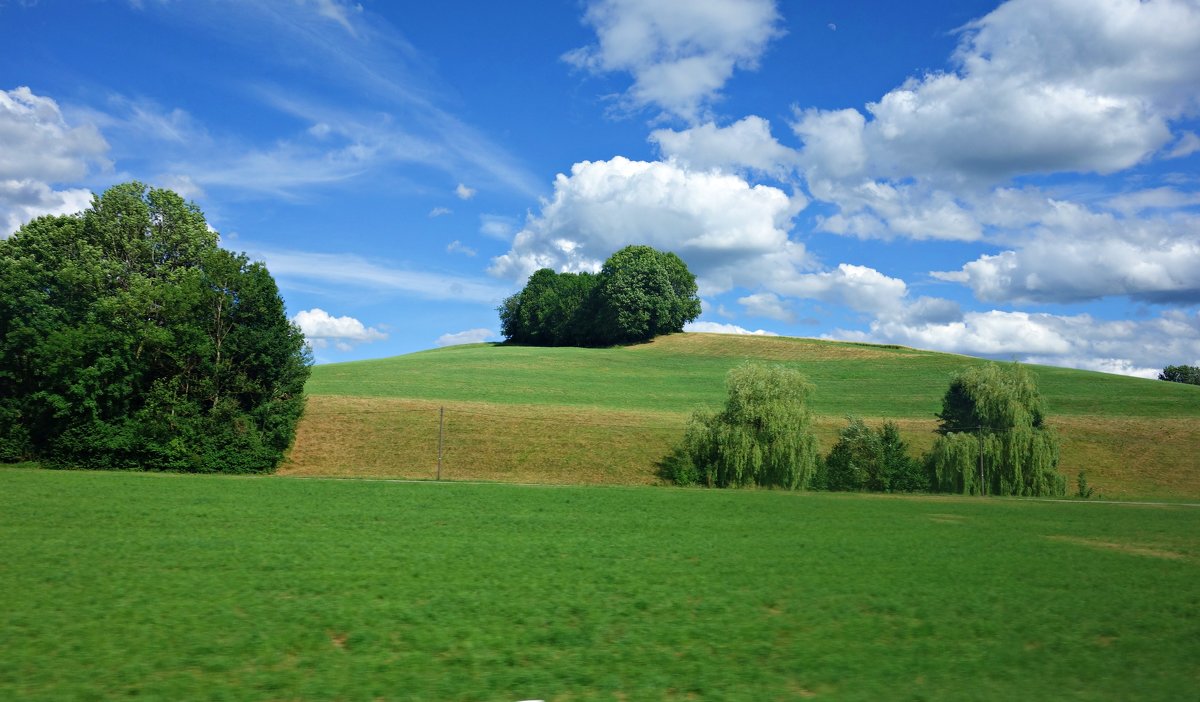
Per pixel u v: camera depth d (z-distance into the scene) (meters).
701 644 12.41
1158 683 10.95
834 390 89.06
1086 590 17.25
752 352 122.25
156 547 19.67
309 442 56.62
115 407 51.19
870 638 13.02
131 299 52.84
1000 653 12.27
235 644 11.62
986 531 28.03
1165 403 77.81
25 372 51.38
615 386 92.62
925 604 15.57
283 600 14.43
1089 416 72.69
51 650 11.15
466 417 64.38
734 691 10.24
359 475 49.62
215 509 28.02
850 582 17.62
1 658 10.76
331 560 18.56
